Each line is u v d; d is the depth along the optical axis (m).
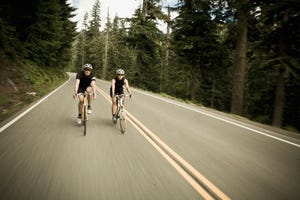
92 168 4.28
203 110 11.33
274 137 7.04
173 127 7.66
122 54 52.31
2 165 4.19
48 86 19.11
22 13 18.98
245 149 5.85
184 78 21.20
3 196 3.24
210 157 5.18
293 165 4.97
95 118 8.44
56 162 4.44
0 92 11.71
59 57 30.78
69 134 6.22
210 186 3.88
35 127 6.66
